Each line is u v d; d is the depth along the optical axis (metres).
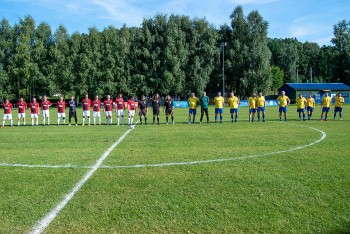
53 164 8.78
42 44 66.94
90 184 6.80
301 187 6.37
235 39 65.38
